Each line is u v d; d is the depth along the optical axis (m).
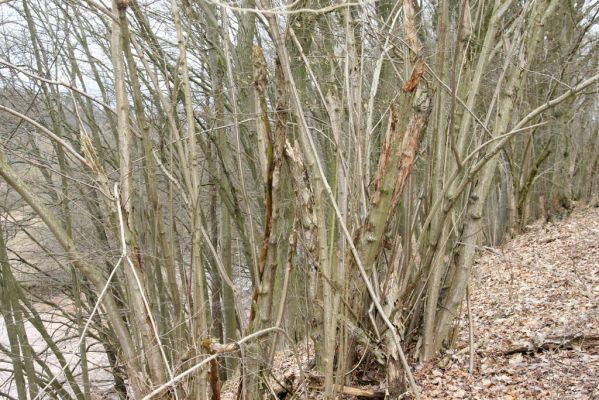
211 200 9.68
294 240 3.88
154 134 7.32
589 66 12.66
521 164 13.88
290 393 4.53
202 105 7.76
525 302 6.89
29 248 9.99
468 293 4.87
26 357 7.01
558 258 9.81
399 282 4.81
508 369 4.64
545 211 14.64
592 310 6.02
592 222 12.54
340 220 3.38
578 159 16.42
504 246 12.70
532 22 4.64
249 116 6.97
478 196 4.64
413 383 3.43
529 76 11.56
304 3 5.23
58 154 7.23
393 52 5.41
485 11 5.56
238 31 7.52
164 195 6.85
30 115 7.88
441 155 4.71
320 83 5.84
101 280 3.32
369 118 4.47
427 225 4.52
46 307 10.45
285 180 6.37
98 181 3.25
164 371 3.40
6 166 3.01
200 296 3.68
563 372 4.45
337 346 4.49
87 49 7.57
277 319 3.93
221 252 9.04
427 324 4.86
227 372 8.61
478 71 4.67
